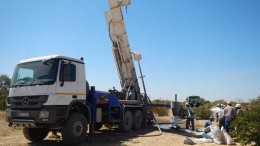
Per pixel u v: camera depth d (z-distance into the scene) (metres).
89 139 11.48
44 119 9.34
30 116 9.55
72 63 10.52
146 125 17.08
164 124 20.20
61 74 9.91
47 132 11.75
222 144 11.73
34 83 9.80
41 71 9.95
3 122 18.52
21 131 14.79
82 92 10.86
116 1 14.97
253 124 10.23
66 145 10.47
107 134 13.69
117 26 15.36
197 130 16.89
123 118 14.44
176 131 15.70
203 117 28.16
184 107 17.92
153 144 11.17
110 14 15.33
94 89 11.93
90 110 11.43
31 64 10.31
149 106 17.45
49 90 9.56
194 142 11.91
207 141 12.17
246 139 10.25
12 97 10.16
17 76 10.45
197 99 31.94
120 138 12.47
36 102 9.59
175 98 17.78
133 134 13.82
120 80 16.45
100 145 10.73
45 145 10.73
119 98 15.69
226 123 13.74
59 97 9.77
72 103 10.26
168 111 33.72
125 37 15.65
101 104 13.11
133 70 16.44
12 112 9.95
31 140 11.45
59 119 9.84
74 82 10.49
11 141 11.62
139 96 16.80
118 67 16.14
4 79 38.88
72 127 10.17
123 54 15.79
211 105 34.91
